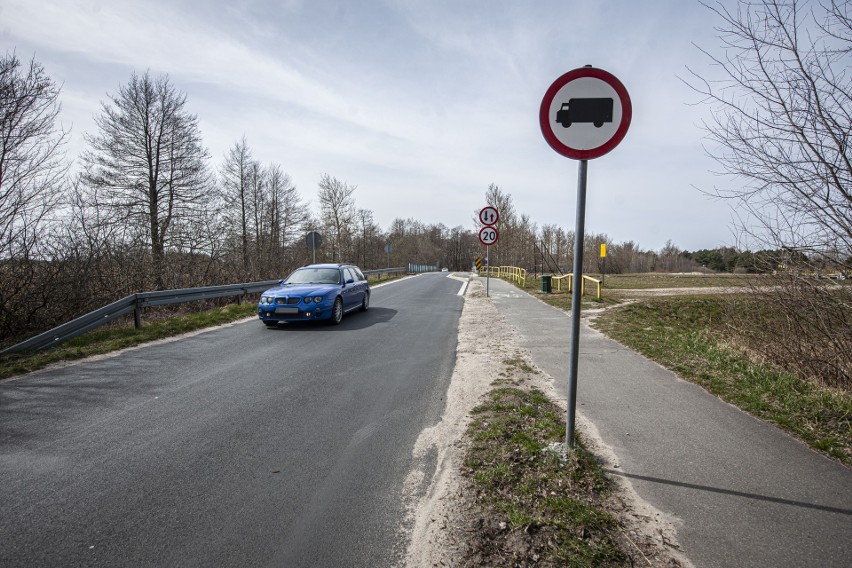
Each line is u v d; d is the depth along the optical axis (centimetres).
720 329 938
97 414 455
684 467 321
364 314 1229
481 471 317
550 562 225
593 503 275
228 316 1142
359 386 550
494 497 284
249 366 653
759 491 289
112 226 1267
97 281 1145
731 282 750
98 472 333
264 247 2717
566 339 818
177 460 352
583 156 306
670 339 803
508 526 254
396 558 234
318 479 321
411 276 3841
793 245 581
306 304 986
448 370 622
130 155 2483
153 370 630
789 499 280
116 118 2441
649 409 441
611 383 532
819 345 616
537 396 480
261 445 380
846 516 261
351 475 326
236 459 354
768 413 427
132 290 1291
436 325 1026
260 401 495
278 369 635
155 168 2558
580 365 622
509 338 837
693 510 268
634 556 229
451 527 257
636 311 1309
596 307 1353
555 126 307
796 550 232
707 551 232
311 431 410
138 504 289
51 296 970
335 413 456
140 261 1391
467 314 1209
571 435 329
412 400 494
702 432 384
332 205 4662
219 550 243
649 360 650
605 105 303
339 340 852
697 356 661
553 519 258
